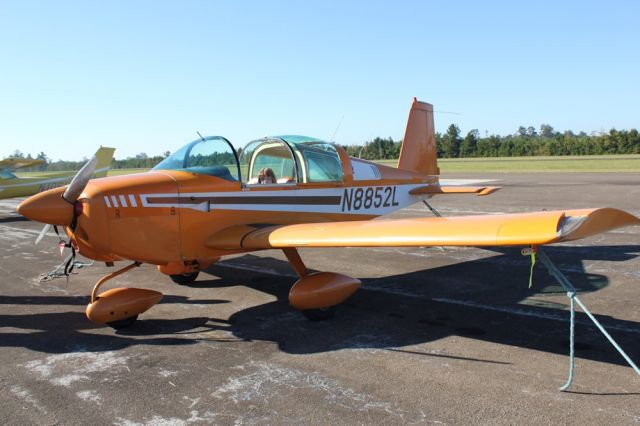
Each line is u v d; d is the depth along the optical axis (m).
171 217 4.56
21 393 3.07
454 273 6.11
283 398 2.93
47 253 8.20
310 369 3.35
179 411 2.80
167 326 4.37
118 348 3.85
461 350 3.61
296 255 4.75
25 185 15.65
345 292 4.48
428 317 4.41
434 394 2.93
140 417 2.73
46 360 3.62
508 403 2.79
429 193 7.72
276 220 5.45
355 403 2.84
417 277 5.96
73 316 4.72
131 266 4.62
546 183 20.78
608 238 8.27
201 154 4.97
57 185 16.56
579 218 2.64
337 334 4.05
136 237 4.36
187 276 5.83
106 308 4.14
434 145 8.39
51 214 3.95
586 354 3.46
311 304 4.28
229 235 4.77
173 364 3.50
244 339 3.99
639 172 27.78
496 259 6.89
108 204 4.17
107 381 3.22
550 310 4.48
